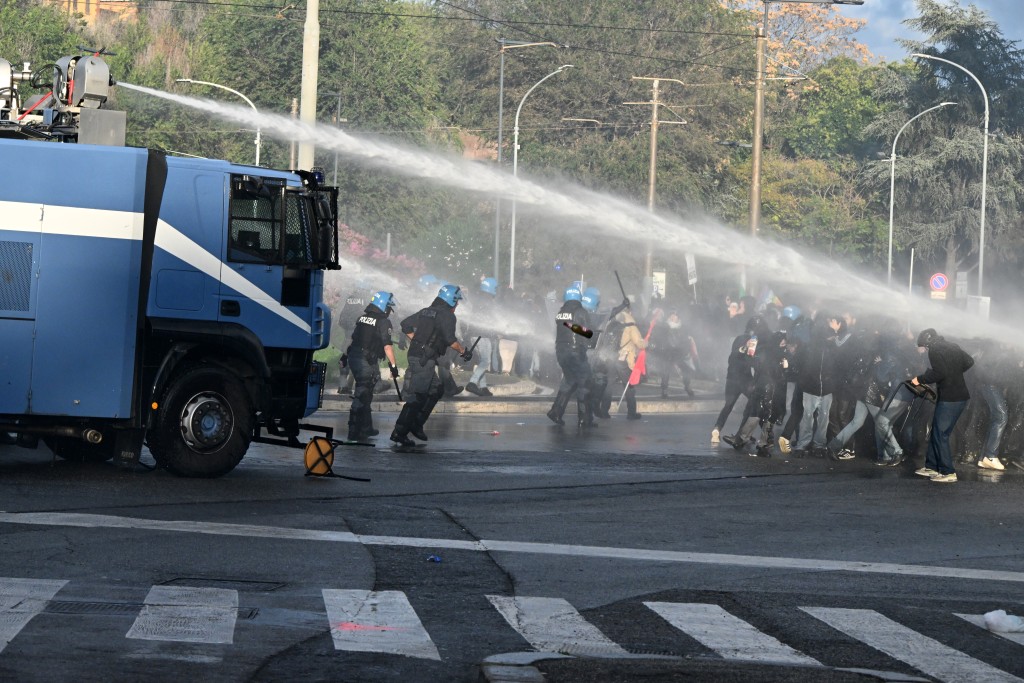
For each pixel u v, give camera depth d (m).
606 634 10.26
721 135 89.62
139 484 16.66
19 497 15.27
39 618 9.95
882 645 10.22
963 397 20.16
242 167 17.47
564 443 24.11
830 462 22.34
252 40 72.81
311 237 17.77
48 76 20.39
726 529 15.27
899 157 96.81
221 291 17.33
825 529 15.50
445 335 22.12
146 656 9.02
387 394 31.53
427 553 13.16
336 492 16.86
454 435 24.80
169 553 12.52
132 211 16.95
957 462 22.78
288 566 12.23
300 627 10.06
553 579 12.25
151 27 83.00
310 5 29.64
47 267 16.78
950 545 14.73
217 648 9.33
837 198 98.56
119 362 16.95
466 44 87.69
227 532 13.68
